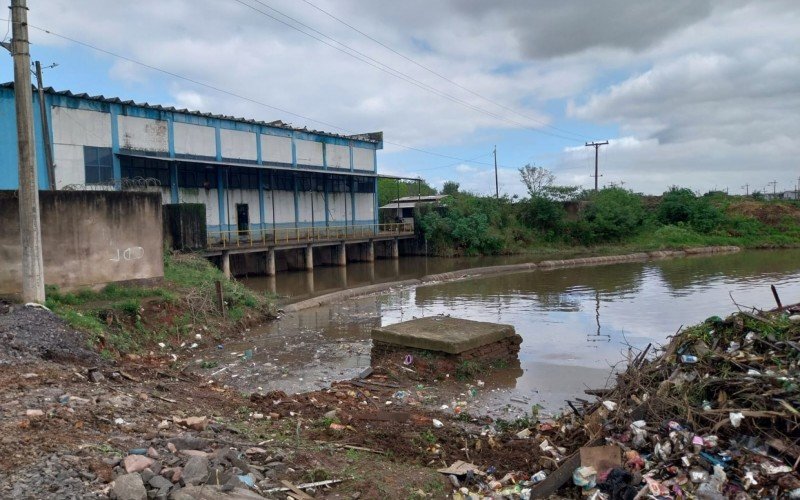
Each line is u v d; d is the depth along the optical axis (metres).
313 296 25.03
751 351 7.50
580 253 49.31
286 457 6.72
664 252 47.97
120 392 8.84
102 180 25.66
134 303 15.24
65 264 15.38
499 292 26.56
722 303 21.95
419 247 50.12
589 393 9.38
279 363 13.95
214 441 6.93
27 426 6.41
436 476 6.74
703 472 6.05
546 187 57.25
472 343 12.70
